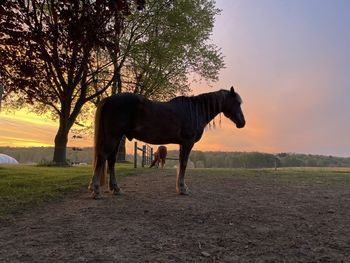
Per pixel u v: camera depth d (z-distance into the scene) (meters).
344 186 11.95
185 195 9.68
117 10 12.09
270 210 7.90
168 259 4.98
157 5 26.89
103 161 9.31
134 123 9.38
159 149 24.89
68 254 5.14
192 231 6.27
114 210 7.81
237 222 6.86
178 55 28.69
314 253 5.22
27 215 7.45
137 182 12.46
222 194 9.96
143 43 26.97
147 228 6.43
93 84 28.64
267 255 5.15
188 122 9.90
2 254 5.14
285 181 13.34
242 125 10.89
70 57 14.99
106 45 13.41
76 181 12.22
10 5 13.30
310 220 7.06
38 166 22.33
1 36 14.45
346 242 5.70
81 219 7.06
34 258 4.99
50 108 32.19
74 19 12.35
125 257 5.04
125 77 30.84
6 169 16.98
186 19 27.70
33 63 15.67
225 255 5.14
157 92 31.97
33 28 14.21
